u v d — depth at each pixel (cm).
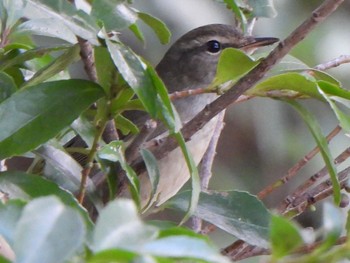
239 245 207
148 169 204
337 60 207
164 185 213
